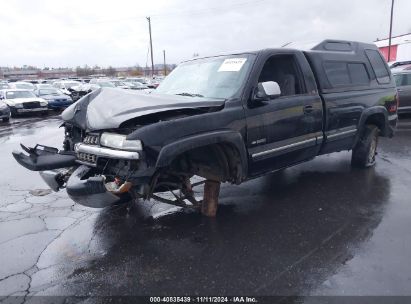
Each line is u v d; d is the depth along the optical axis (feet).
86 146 12.60
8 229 14.55
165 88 17.11
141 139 11.15
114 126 11.66
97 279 10.97
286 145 15.64
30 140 37.04
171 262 11.81
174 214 15.66
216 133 12.80
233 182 14.38
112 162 12.32
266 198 17.28
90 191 11.43
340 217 14.84
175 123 11.89
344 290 10.04
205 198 15.26
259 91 13.92
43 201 17.71
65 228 14.55
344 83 18.81
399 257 11.62
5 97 65.41
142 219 15.24
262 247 12.58
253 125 14.16
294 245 12.65
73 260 12.10
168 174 14.12
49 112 70.69
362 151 21.13
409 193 17.39
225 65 15.65
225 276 10.92
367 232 13.42
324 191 17.97
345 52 19.74
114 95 13.70
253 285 10.44
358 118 19.60
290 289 10.18
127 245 13.03
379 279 10.47
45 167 13.75
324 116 17.40
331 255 11.89
